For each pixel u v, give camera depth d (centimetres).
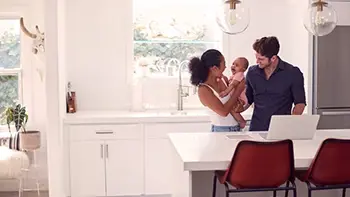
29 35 492
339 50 466
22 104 500
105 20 504
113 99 512
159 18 523
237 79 351
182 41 526
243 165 251
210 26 531
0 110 502
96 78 507
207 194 304
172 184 329
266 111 362
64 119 445
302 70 486
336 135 333
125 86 512
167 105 519
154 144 459
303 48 481
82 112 488
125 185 459
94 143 452
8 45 500
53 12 417
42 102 501
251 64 523
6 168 439
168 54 527
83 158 452
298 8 491
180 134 340
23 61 498
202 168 254
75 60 503
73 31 500
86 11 500
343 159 262
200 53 532
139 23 520
